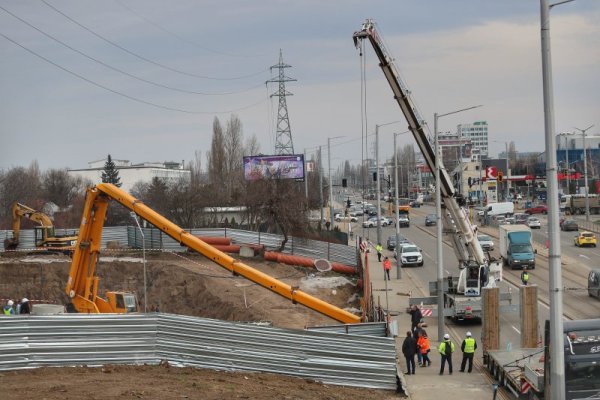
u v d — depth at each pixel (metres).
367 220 108.25
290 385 23.84
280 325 42.25
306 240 66.00
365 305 41.72
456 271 63.09
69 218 94.12
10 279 54.78
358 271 59.19
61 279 55.31
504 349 30.58
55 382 21.08
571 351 19.66
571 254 69.94
